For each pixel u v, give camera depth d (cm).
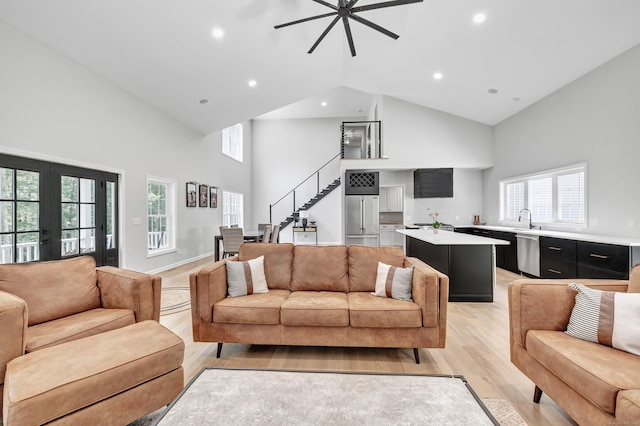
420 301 228
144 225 510
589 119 421
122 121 459
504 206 653
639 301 155
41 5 296
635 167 355
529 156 558
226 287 261
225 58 448
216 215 797
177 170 616
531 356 173
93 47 366
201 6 345
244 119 665
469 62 477
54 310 202
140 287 218
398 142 693
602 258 336
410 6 384
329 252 288
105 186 435
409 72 556
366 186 743
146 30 360
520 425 159
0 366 145
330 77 598
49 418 122
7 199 310
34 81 327
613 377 126
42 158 336
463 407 128
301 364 225
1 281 190
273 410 127
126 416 144
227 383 146
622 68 370
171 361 161
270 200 1072
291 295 262
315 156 1066
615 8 313
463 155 686
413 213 761
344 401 132
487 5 354
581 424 136
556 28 359
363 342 228
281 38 438
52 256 354
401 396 136
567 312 177
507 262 549
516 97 537
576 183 457
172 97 523
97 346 156
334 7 286
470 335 278
